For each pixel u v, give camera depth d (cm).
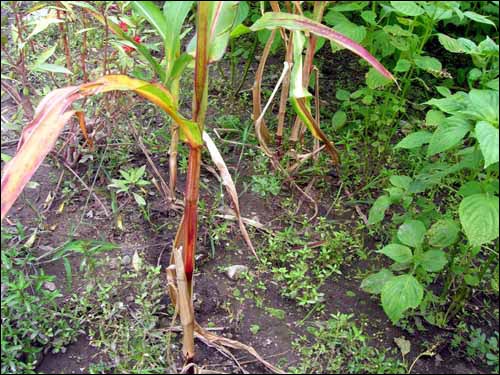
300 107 239
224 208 277
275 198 294
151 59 199
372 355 225
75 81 283
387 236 278
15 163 173
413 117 353
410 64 281
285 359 223
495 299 256
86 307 225
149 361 212
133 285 241
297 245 270
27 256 235
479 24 387
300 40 232
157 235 266
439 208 297
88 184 284
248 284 250
